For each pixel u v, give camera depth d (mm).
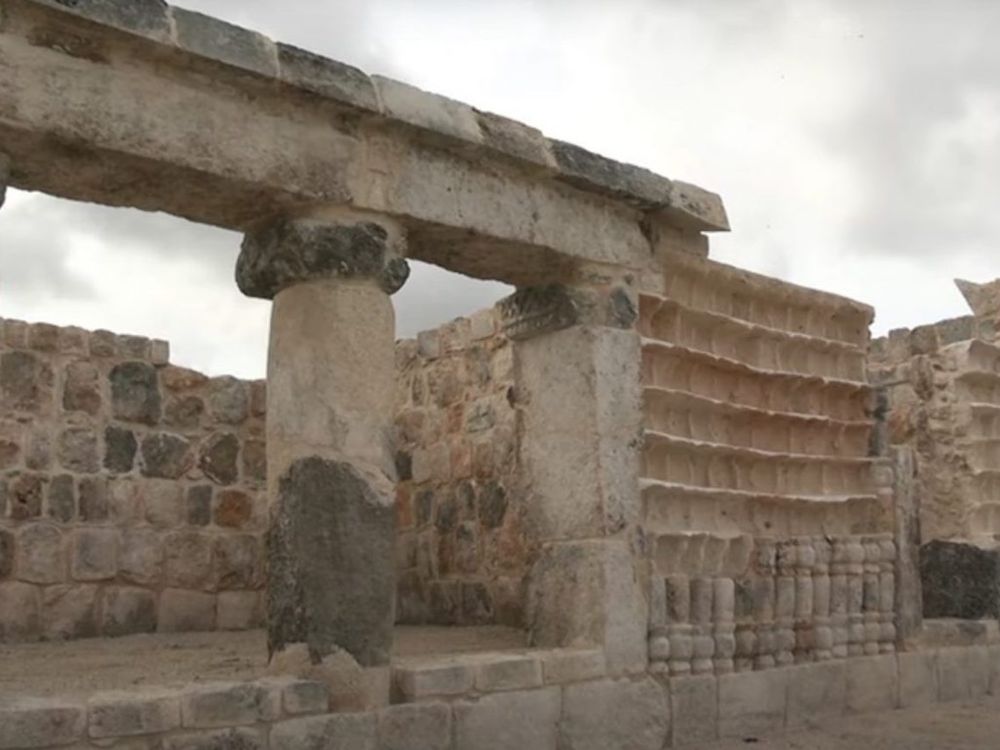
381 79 6105
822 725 7941
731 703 7465
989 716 8438
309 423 5820
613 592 6918
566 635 7008
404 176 6207
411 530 9977
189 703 5105
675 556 7477
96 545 9086
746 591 7859
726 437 8164
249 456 10086
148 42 5242
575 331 7266
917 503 9328
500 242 6688
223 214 6016
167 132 5371
